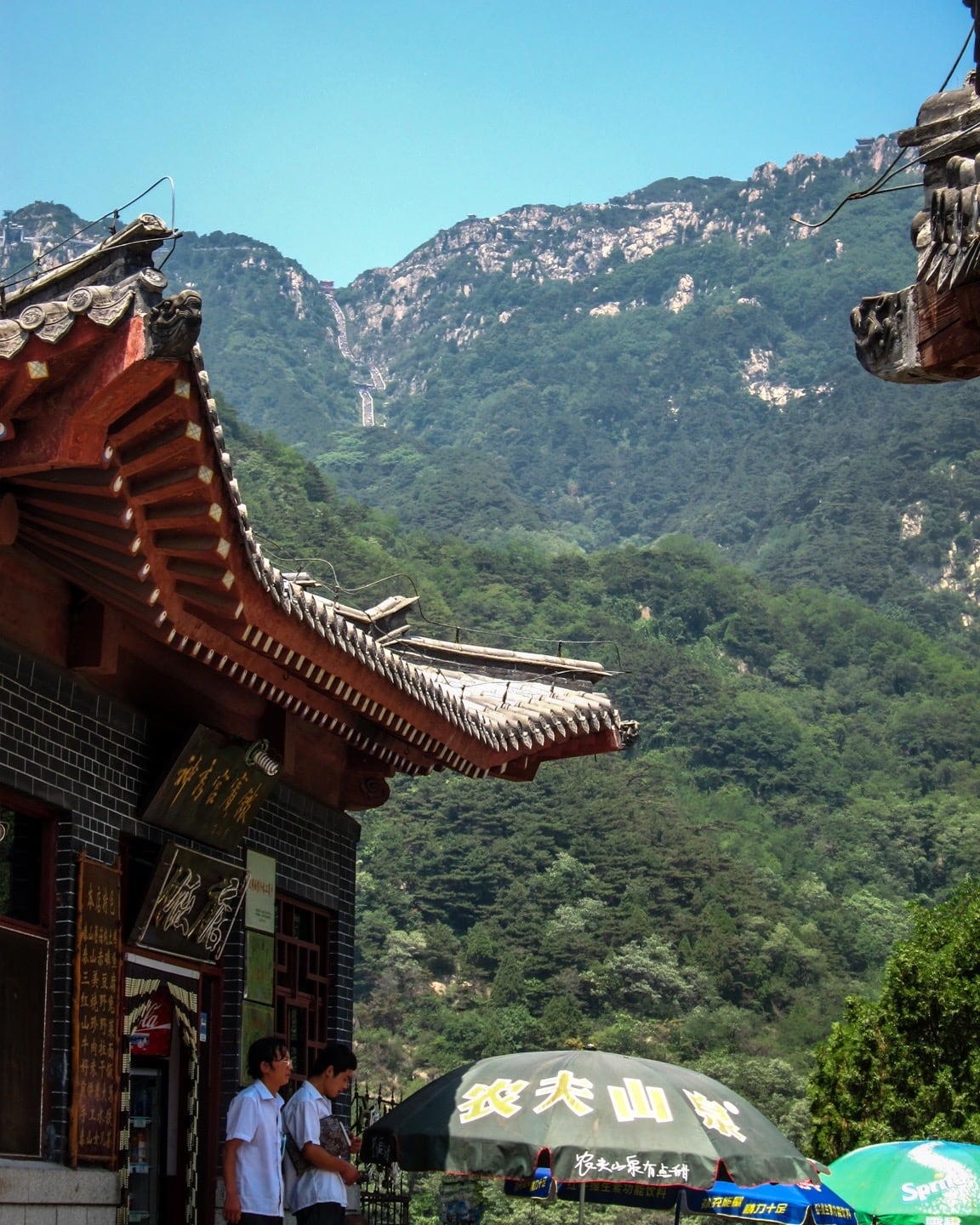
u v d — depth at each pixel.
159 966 11.66
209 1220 11.98
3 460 8.03
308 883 14.07
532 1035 109.12
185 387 7.74
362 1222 10.61
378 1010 110.88
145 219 7.41
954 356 7.98
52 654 10.26
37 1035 9.93
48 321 7.33
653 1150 10.48
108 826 10.87
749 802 163.50
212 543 8.90
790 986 123.12
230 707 12.51
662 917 125.75
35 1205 9.45
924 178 8.07
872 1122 27.05
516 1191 14.09
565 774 139.62
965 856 159.88
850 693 199.62
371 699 11.70
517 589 190.00
